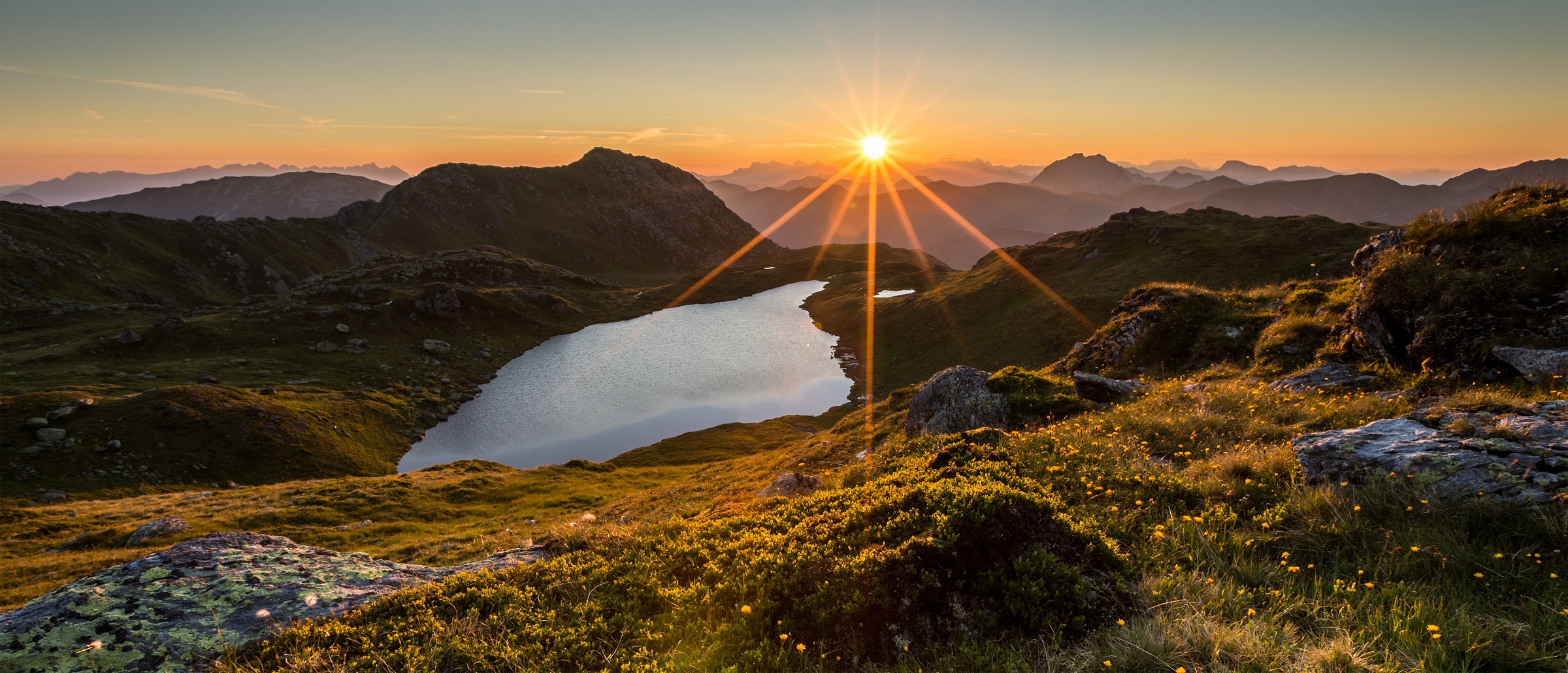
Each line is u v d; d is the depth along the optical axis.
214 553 9.09
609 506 40.84
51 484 64.56
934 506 8.34
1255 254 106.62
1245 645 5.73
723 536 9.52
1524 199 18.05
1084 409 18.73
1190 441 12.70
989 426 18.77
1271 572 7.29
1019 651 6.23
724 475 41.12
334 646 6.98
